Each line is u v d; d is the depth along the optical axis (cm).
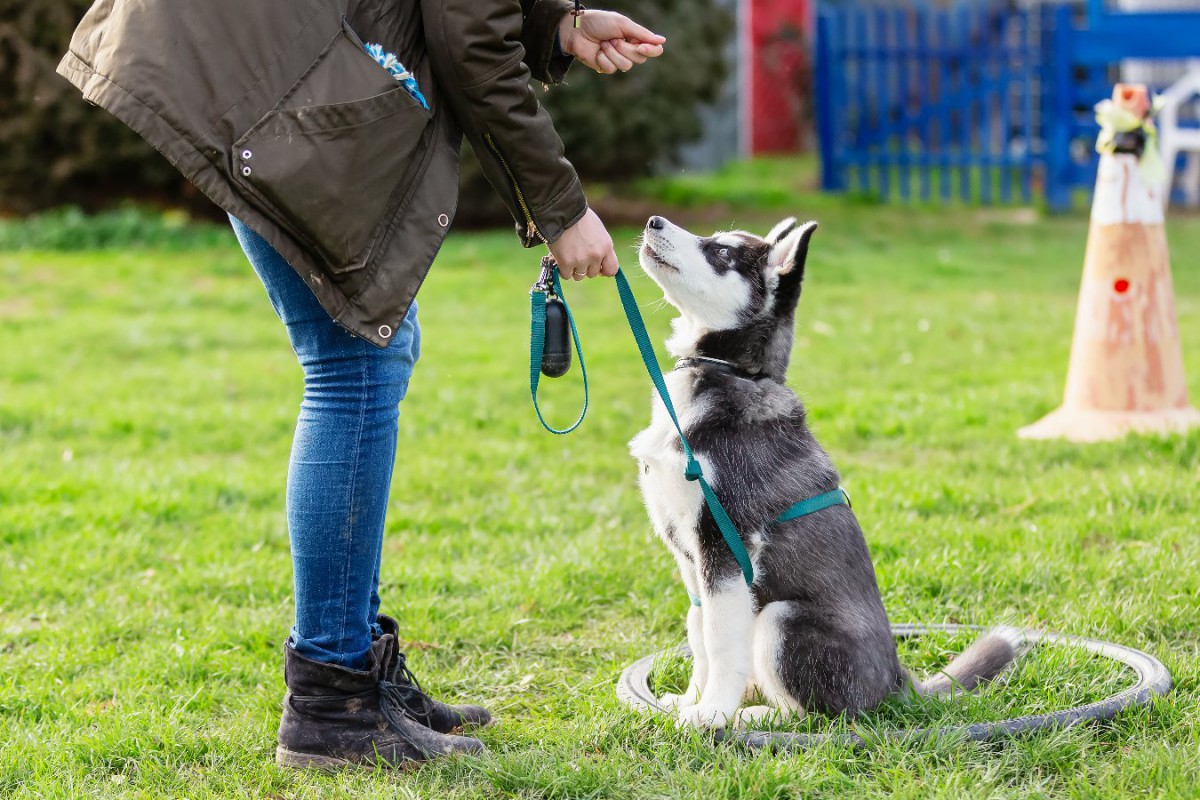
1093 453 649
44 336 1008
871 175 1912
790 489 357
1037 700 358
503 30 302
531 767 320
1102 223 690
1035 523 533
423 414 791
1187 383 782
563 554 514
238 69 287
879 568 480
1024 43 1756
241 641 441
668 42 1584
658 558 514
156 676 406
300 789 320
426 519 582
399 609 460
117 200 1544
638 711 356
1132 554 483
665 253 380
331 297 297
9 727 366
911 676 366
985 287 1223
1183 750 316
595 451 709
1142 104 681
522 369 919
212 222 1543
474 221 1639
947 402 777
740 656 349
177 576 508
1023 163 1780
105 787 324
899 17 1816
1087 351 697
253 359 962
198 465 692
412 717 343
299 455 323
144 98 280
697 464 347
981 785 301
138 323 1058
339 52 295
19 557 529
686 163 2125
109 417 774
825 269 1317
